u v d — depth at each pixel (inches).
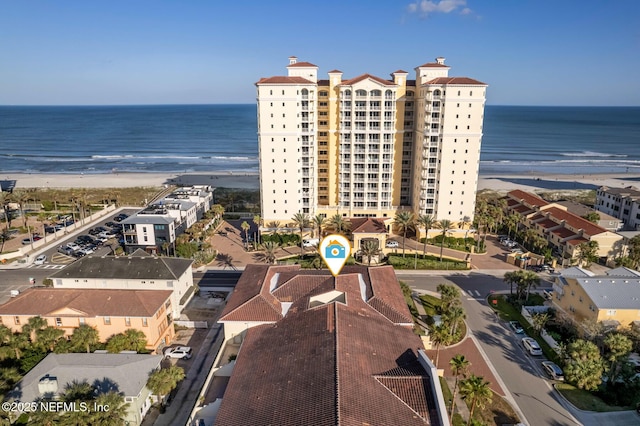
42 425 1419.8
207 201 4712.1
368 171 4042.8
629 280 2327.8
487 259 3599.9
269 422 1312.7
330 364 1492.4
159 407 1833.2
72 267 2591.0
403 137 4065.0
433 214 3887.8
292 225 3900.1
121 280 2532.0
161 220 3599.9
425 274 3304.6
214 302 2827.3
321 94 3983.8
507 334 2450.8
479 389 1494.8
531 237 3720.5
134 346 2095.2
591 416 1798.7
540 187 6584.6
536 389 1973.4
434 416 1373.0
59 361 1867.6
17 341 2037.4
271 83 3577.8
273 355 1692.9
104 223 4552.2
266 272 2444.6
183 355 2199.8
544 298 2844.5
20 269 3376.0
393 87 3833.7
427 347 2284.7
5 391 1678.2
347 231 3907.5
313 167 3843.5
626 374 1877.5
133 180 6904.5
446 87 3533.5
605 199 4729.3
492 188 6505.9
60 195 5723.4
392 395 1441.9
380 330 1849.2
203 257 3457.2
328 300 2094.0
